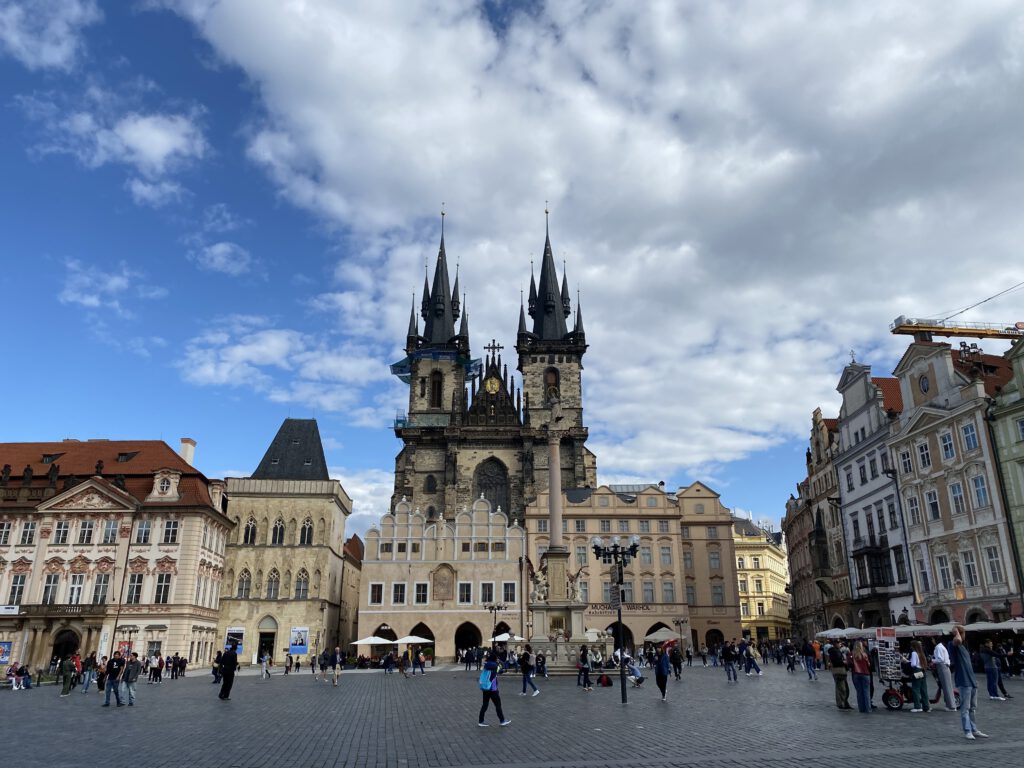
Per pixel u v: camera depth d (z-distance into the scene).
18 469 89.88
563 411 131.75
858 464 81.19
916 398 69.75
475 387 142.12
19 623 79.31
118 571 82.38
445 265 149.25
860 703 28.00
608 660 57.88
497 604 89.56
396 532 100.81
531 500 116.19
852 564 82.19
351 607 123.31
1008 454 58.47
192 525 84.06
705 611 106.50
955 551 63.66
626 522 105.50
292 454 106.62
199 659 86.56
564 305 145.12
